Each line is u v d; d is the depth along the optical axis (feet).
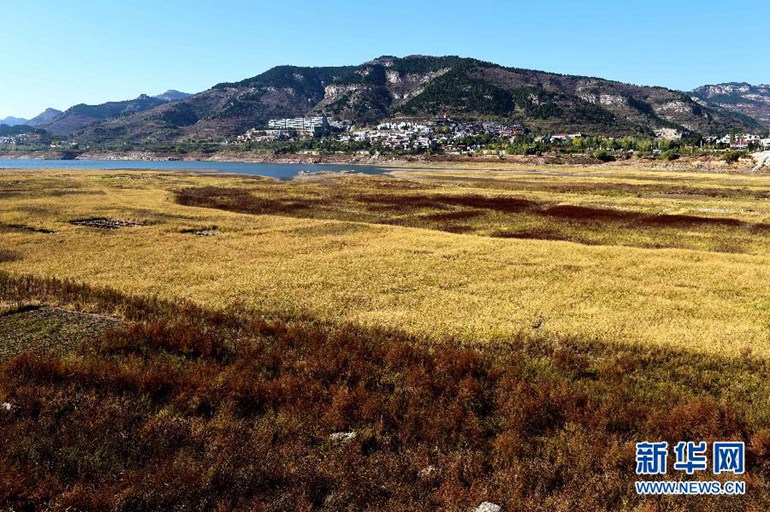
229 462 36.70
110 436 39.09
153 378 47.85
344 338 62.90
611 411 46.73
